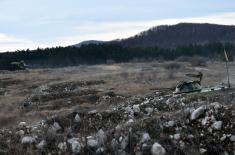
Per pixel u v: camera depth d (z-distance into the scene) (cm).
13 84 5172
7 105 3219
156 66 7681
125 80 4884
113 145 1060
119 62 10188
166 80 4741
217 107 1146
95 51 10488
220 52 9806
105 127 1179
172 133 1092
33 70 7488
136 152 1037
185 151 1035
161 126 1106
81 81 4716
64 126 1204
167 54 10494
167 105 1334
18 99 3603
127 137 1067
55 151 1055
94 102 3209
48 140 1092
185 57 9338
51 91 4225
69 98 3369
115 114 1262
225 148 1041
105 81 4834
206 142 1059
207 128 1093
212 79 4316
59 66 9862
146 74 5522
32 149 1066
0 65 8538
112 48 10656
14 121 1872
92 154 1044
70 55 10388
